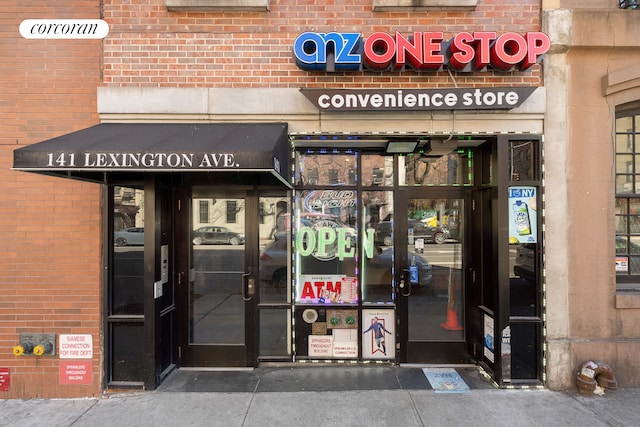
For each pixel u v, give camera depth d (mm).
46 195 4195
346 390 4094
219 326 4742
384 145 4684
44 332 4180
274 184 4684
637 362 4145
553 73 4238
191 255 4746
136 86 4281
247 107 4270
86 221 4211
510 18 4289
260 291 4758
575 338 4195
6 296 4172
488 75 4281
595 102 4242
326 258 4773
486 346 4523
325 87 4301
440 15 4320
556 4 4227
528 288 4266
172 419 3578
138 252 4352
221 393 4043
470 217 4820
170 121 4297
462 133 4250
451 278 4836
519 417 3568
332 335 4742
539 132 4250
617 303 4176
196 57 4309
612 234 4223
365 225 4797
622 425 3436
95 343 4188
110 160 3289
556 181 4230
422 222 4820
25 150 3287
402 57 4035
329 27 4324
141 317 4238
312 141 4480
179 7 4242
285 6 4328
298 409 3711
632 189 4512
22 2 4254
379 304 4738
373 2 4242
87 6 4289
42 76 4234
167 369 4504
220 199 4746
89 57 4273
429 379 4359
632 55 4238
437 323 4797
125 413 3713
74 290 4199
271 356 4734
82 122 4254
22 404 3984
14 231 4184
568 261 4223
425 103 4070
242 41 4324
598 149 4234
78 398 4109
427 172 4828
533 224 4254
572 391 4098
